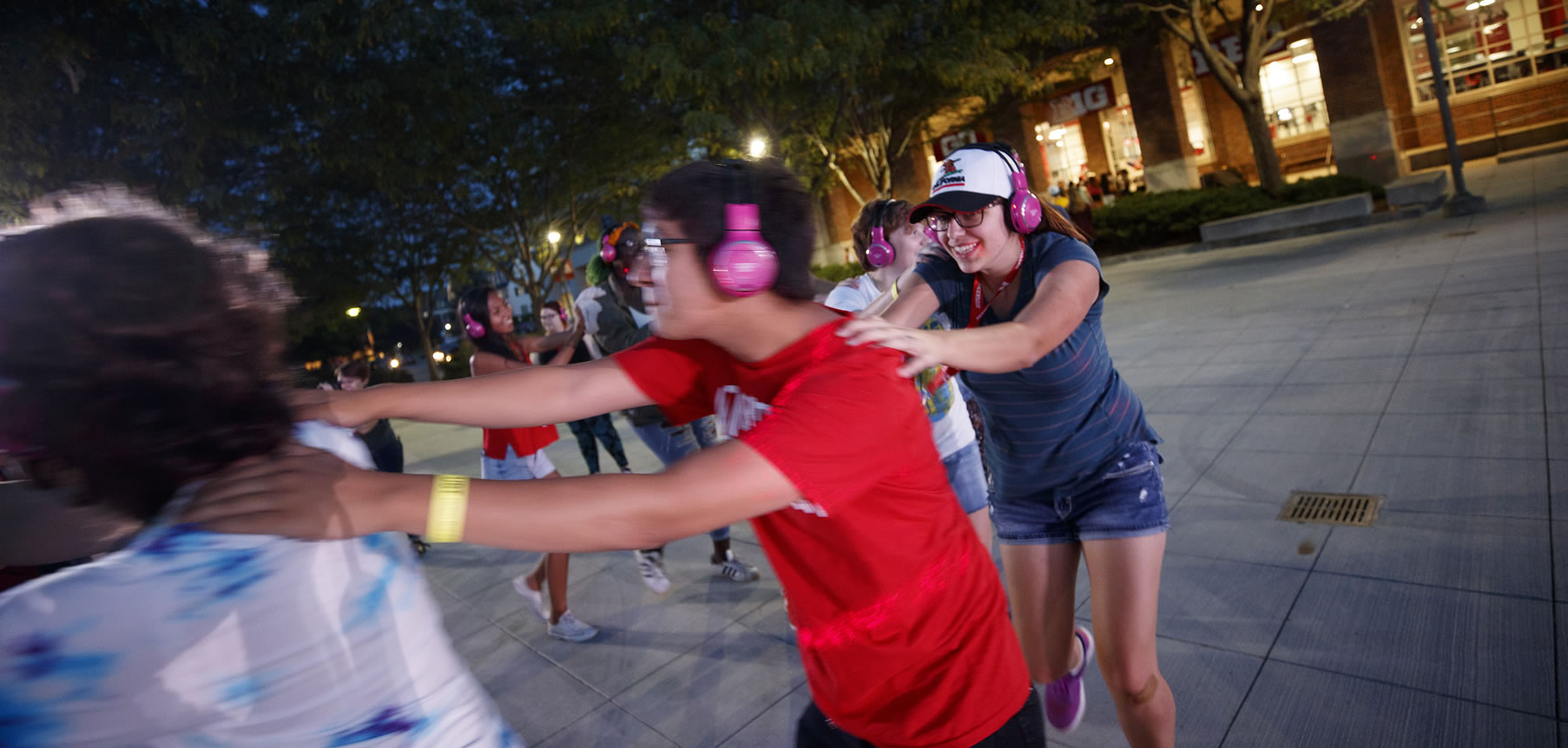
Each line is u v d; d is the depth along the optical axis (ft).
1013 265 7.11
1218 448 16.48
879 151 56.65
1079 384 7.07
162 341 2.76
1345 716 8.43
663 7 41.96
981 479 10.78
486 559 17.31
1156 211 56.90
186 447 2.81
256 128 40.75
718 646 12.03
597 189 66.95
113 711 2.62
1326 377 19.53
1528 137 64.95
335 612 2.91
